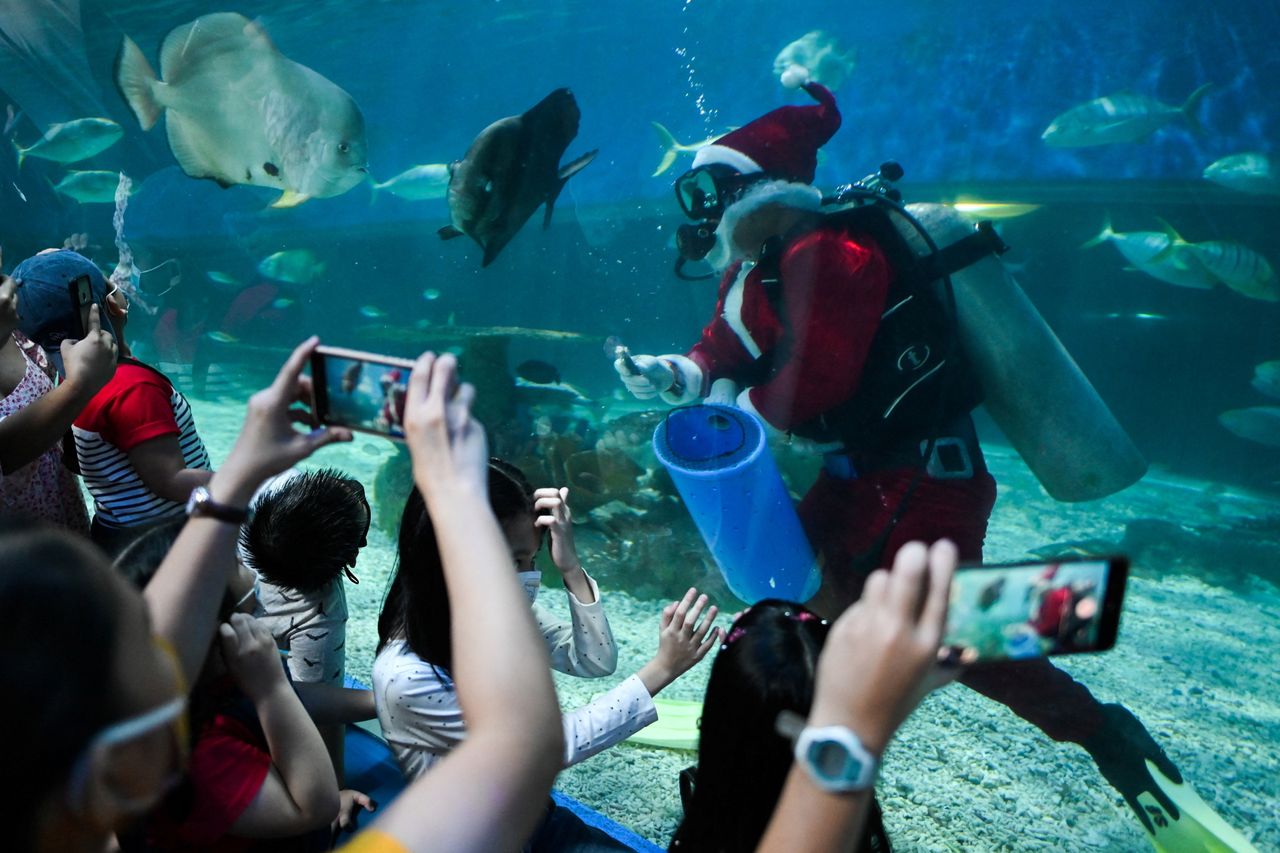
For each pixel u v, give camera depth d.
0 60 11.84
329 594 2.28
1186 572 7.18
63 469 2.44
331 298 25.08
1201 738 3.98
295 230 23.86
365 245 24.36
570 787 3.12
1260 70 12.72
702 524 2.65
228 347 15.50
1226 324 14.36
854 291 2.55
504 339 6.46
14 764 0.51
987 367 2.82
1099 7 14.17
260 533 2.02
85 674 0.54
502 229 3.29
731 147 2.68
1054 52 14.38
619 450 5.71
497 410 6.52
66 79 12.31
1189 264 9.34
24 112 13.38
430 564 1.70
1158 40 13.74
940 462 2.80
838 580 2.88
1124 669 4.85
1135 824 3.07
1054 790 3.28
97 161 14.54
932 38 15.81
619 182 18.62
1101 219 14.82
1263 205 12.91
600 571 5.25
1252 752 3.85
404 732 1.81
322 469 2.17
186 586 0.93
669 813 2.97
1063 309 16.28
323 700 2.19
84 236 4.50
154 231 20.58
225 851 1.53
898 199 2.79
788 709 1.15
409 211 23.22
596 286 17.80
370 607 4.82
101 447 2.37
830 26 21.91
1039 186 14.38
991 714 3.87
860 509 2.88
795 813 0.67
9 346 2.34
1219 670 4.93
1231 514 9.84
